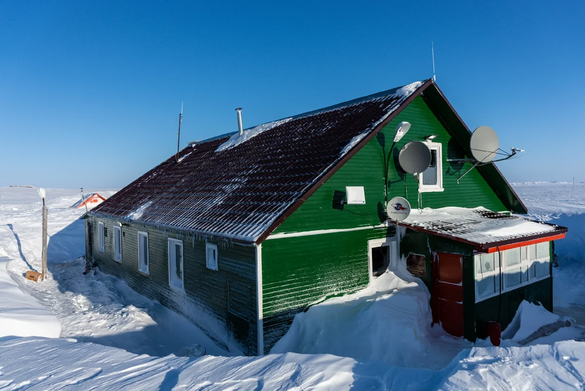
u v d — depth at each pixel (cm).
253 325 771
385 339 749
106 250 1642
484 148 1091
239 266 813
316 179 818
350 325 791
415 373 421
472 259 847
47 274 1648
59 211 3244
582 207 3453
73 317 1034
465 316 859
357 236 934
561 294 1299
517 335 921
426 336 849
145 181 1800
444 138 1155
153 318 1038
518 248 1005
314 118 1302
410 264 982
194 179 1355
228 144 1595
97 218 1759
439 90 1049
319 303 854
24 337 686
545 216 2519
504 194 1290
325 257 869
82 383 467
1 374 507
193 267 991
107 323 977
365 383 414
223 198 1009
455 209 1159
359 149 895
